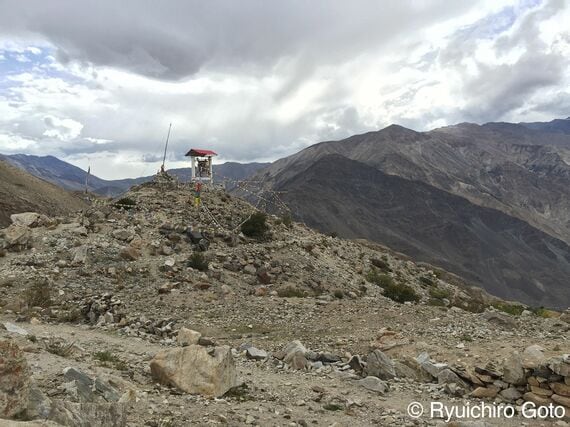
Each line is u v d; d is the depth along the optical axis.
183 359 12.95
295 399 13.46
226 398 12.50
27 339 15.27
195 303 28.06
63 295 27.77
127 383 12.05
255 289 33.69
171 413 10.45
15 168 125.00
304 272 44.28
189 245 45.06
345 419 12.09
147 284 31.81
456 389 15.04
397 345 19.50
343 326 24.17
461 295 65.44
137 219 49.56
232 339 22.06
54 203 115.19
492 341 20.05
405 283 57.94
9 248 36.69
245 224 55.91
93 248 37.47
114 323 23.67
